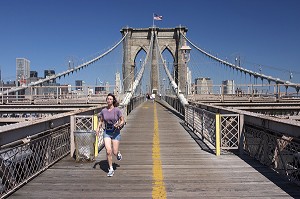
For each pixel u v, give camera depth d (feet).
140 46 187.11
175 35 184.24
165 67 127.34
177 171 20.63
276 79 85.76
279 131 19.36
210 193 16.30
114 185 17.72
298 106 66.69
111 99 20.07
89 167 21.68
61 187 17.34
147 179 18.86
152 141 33.17
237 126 25.61
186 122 49.65
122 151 27.66
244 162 22.90
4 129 15.07
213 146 29.27
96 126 26.32
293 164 18.30
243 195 15.96
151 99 164.45
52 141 22.48
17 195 16.05
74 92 73.67
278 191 16.52
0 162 15.52
